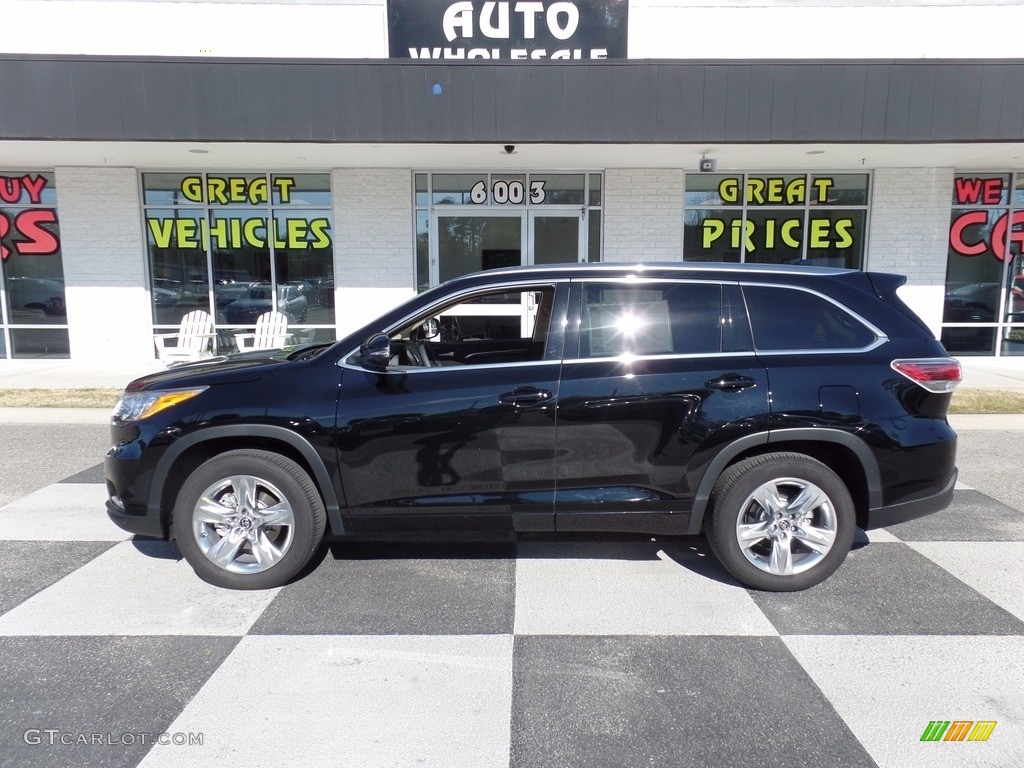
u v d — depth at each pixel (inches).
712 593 151.4
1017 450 271.7
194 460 156.3
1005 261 459.5
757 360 149.0
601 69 339.3
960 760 99.0
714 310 153.1
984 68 335.6
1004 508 206.8
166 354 418.3
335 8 417.7
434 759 99.3
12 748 101.0
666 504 150.4
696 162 420.2
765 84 338.6
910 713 109.5
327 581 157.2
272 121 344.8
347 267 447.8
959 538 183.3
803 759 99.4
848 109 339.6
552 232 449.1
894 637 132.4
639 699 113.5
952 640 131.3
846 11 420.5
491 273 157.8
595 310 153.3
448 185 444.5
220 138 346.0
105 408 337.4
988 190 452.4
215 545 151.9
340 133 346.3
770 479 147.5
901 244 449.4
